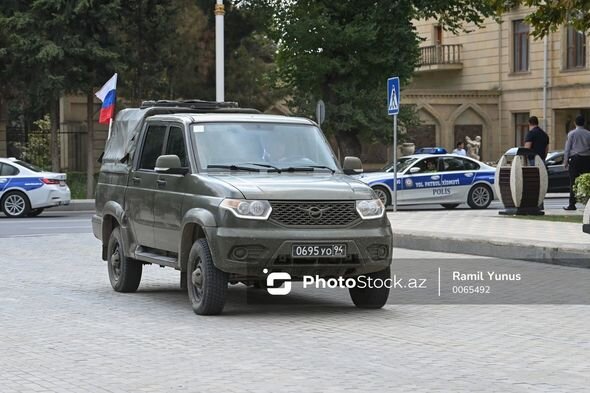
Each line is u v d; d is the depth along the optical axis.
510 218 27.34
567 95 65.19
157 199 15.63
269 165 15.20
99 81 47.50
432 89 69.88
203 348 11.92
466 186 38.72
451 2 54.06
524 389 9.71
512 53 69.12
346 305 15.40
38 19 45.91
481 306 15.09
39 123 58.25
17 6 46.84
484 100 69.62
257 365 10.91
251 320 14.01
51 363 11.16
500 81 69.88
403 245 23.38
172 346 12.08
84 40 46.22
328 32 51.88
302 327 13.38
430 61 73.69
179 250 14.88
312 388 9.78
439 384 9.93
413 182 38.09
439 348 11.84
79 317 14.41
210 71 51.91
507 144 69.62
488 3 27.78
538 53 67.06
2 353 11.75
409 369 10.66
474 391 9.64
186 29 50.56
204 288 14.16
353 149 55.28
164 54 50.75
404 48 53.47
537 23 26.48
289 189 13.98
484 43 71.00
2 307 15.42
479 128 69.81
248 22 53.56
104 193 17.78
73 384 10.09
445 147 68.50
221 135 15.45
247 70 53.72
